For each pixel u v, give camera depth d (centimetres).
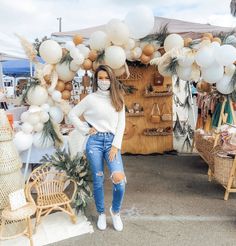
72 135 351
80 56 322
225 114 407
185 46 349
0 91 617
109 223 291
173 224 290
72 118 270
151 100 575
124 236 268
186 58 338
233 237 265
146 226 286
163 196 360
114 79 263
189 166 492
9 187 257
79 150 337
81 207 297
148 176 440
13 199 242
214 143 384
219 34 369
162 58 334
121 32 309
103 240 262
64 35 399
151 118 574
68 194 352
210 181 413
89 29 416
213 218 302
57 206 274
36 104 331
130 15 319
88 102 263
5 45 528
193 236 267
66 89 359
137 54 352
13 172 261
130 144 588
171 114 579
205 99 492
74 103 414
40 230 276
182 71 353
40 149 341
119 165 266
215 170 365
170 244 254
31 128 322
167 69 360
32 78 337
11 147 264
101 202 279
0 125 260
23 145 318
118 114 268
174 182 412
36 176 292
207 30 385
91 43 332
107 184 406
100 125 266
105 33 328
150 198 354
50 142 338
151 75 565
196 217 304
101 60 327
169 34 354
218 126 411
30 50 337
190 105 649
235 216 306
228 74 347
